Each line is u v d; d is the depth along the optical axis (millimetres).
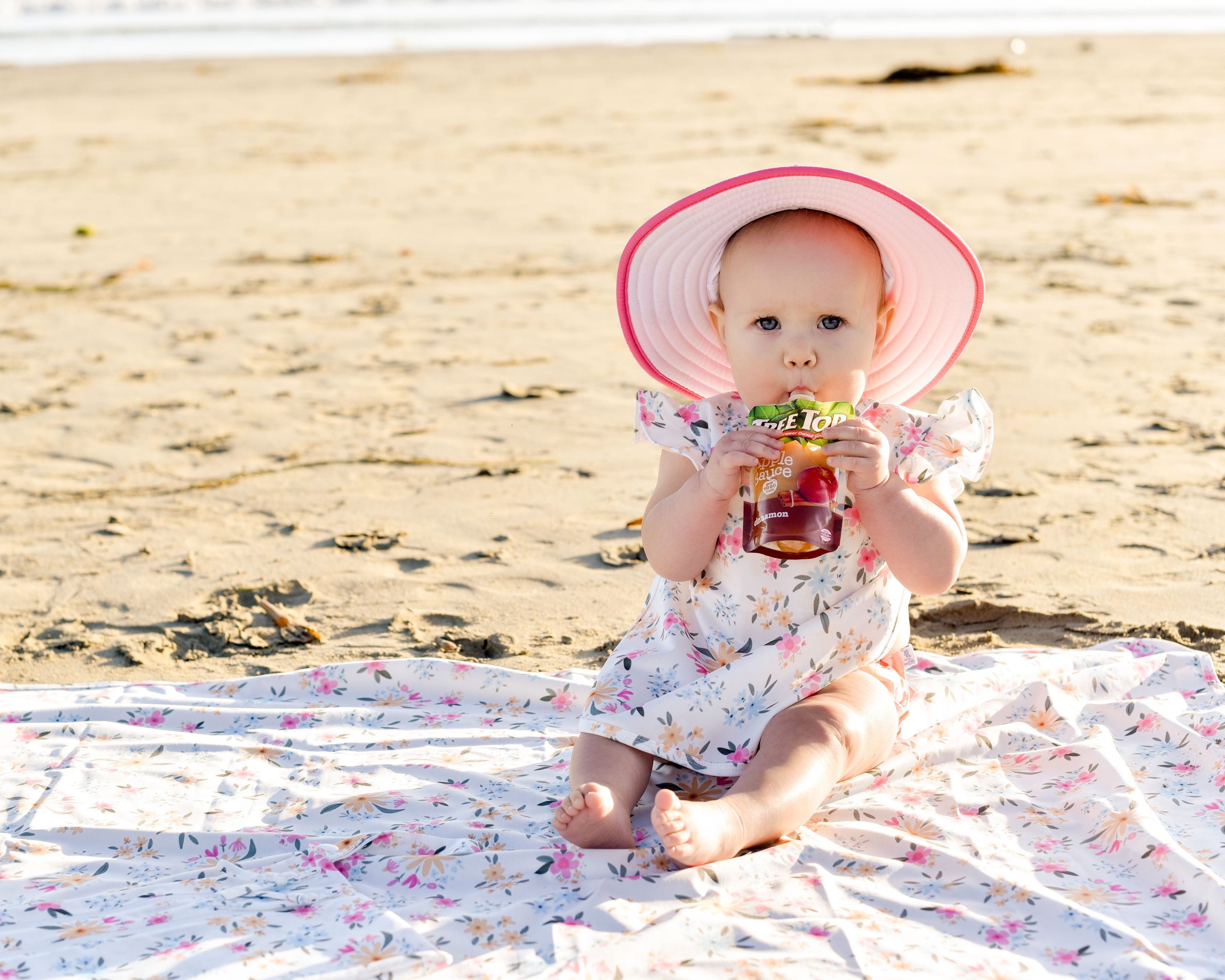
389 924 1858
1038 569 3525
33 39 38000
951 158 12523
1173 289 7242
